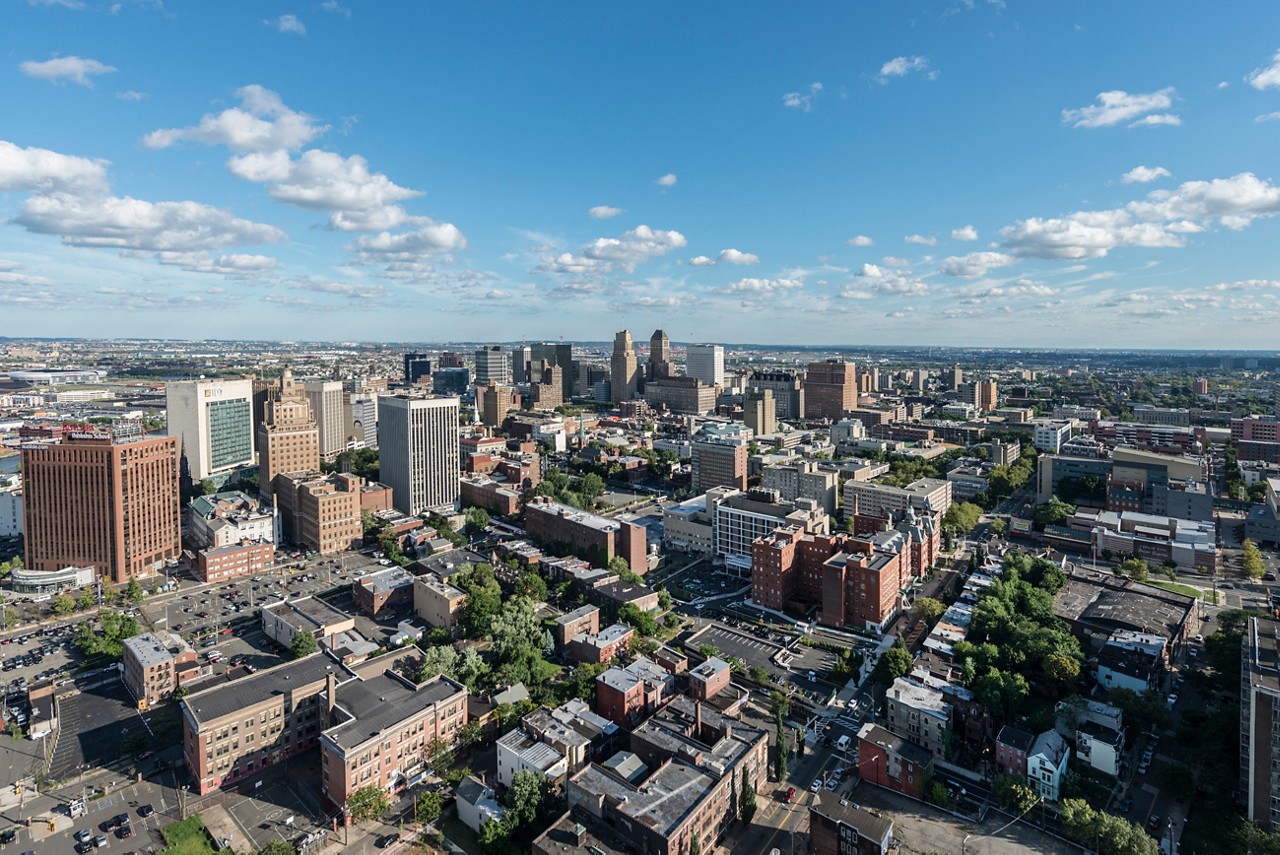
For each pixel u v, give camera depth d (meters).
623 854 176.12
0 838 193.25
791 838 195.75
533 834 192.75
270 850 177.38
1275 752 185.12
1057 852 188.00
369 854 189.12
